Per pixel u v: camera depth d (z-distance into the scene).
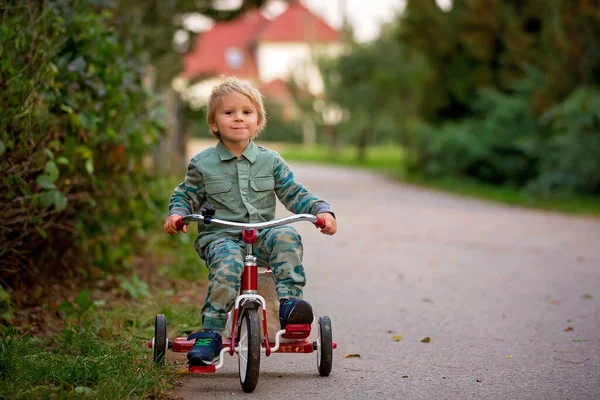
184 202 4.98
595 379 5.09
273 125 62.84
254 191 4.98
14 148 5.61
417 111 26.97
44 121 5.98
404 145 35.44
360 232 12.92
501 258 10.30
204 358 4.56
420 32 25.28
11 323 5.63
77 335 5.43
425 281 8.72
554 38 19.17
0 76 5.34
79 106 6.75
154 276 8.15
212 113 4.99
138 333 5.95
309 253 10.73
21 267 6.64
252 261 4.72
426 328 6.57
